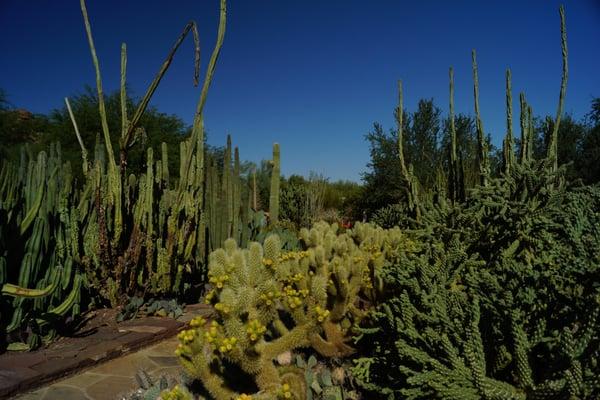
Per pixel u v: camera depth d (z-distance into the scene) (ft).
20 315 11.72
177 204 16.25
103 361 11.56
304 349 10.99
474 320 6.42
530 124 16.16
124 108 15.49
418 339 7.29
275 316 9.04
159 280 16.05
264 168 69.21
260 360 7.22
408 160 55.36
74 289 13.06
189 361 7.36
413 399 7.03
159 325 14.14
